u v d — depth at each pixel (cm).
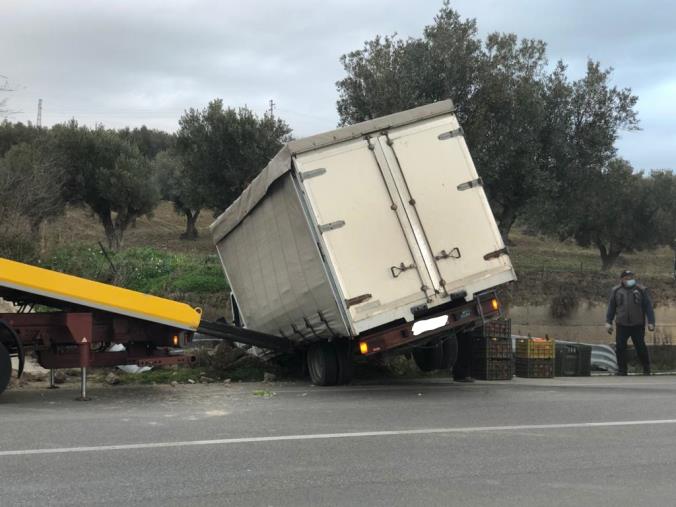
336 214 895
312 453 582
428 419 743
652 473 532
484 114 2038
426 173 934
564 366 1274
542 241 5531
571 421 741
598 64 2297
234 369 1191
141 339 930
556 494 476
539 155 2236
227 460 554
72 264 1919
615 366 1447
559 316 2186
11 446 589
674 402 885
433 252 921
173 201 5447
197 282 2177
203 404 837
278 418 739
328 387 1025
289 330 1070
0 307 1127
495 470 535
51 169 2747
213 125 3025
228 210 1218
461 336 1143
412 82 1988
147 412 771
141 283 2175
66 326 866
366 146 919
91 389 981
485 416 765
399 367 1217
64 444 600
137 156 3928
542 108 2108
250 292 1188
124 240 5144
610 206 3706
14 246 1764
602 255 4025
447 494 473
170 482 492
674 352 1571
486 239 946
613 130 2286
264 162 3006
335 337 977
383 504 452
